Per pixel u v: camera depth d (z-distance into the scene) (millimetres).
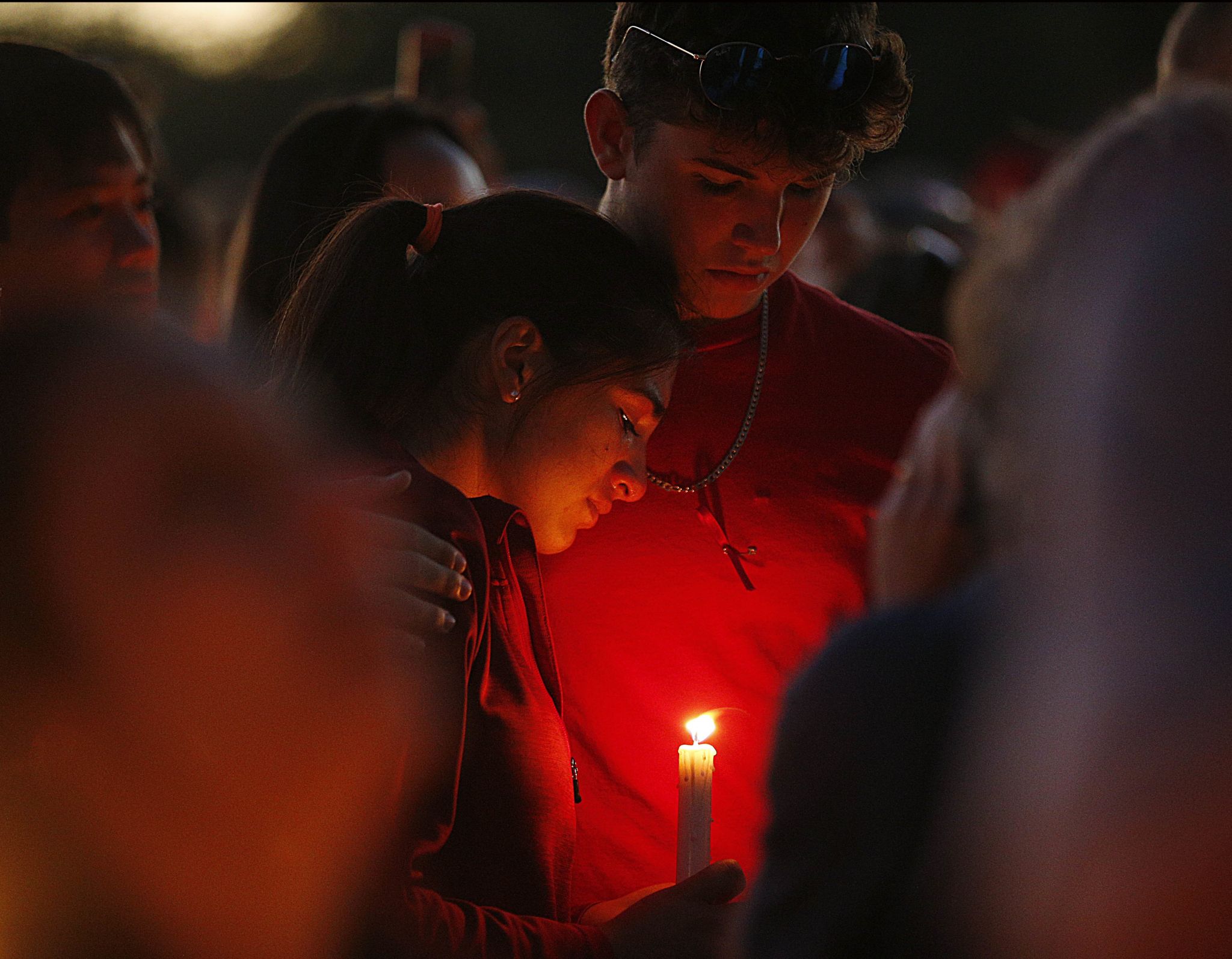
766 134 6281
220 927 3297
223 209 21781
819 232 19828
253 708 3135
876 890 4012
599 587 7293
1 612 3170
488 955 4875
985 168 19094
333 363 5836
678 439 7391
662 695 7332
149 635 3082
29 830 3332
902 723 4129
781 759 4410
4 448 3158
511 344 5859
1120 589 3520
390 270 5977
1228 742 3381
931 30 54625
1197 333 3461
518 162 64750
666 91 6562
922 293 12477
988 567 4359
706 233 6688
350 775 3303
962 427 5242
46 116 7500
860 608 7523
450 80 14969
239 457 3195
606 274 6105
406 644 4812
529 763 5562
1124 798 3396
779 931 4227
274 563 3135
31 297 3500
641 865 7328
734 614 7371
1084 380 3621
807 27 6613
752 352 7391
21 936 3363
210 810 3227
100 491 3082
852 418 7527
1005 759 3666
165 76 69438
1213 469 3463
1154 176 3691
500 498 6191
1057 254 3855
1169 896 3375
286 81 72438
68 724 3248
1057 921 3457
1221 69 9789
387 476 5387
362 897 3611
